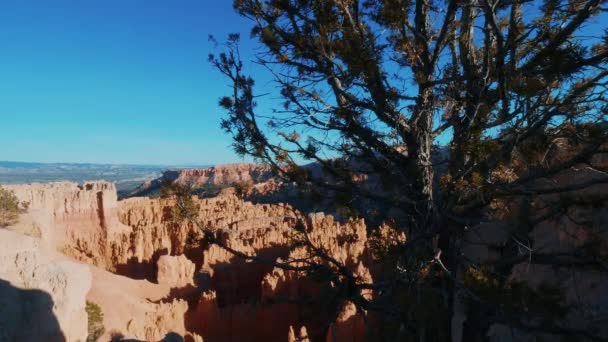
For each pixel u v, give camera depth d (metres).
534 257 6.75
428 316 6.54
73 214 43.56
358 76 6.83
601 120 5.70
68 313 11.16
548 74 5.77
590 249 6.47
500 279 6.88
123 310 24.69
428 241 7.02
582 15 5.43
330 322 7.93
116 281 32.62
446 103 7.46
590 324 7.71
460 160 6.58
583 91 5.75
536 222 6.98
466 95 6.96
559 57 5.57
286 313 27.30
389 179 7.71
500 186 6.04
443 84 7.16
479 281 5.80
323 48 7.17
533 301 5.62
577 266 6.63
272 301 8.77
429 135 7.43
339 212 8.08
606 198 6.51
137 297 29.05
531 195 6.46
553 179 6.58
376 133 7.88
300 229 8.55
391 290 7.33
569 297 8.77
